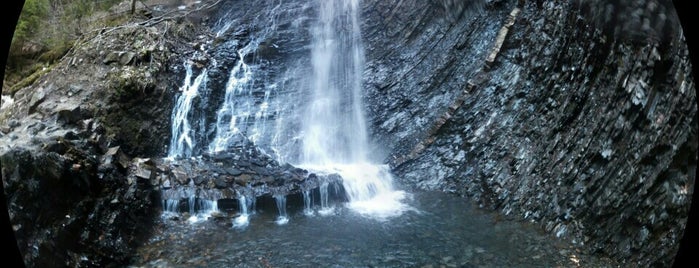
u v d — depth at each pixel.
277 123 9.88
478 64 9.11
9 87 9.88
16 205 5.29
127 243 6.44
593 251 6.10
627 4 6.33
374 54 10.91
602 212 6.21
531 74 8.06
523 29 8.61
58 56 10.22
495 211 7.43
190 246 6.60
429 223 7.27
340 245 6.64
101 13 11.38
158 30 10.49
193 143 9.02
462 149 8.46
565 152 7.00
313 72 10.91
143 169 7.49
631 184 5.98
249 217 7.40
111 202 6.63
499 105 8.35
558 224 6.62
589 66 7.02
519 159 7.61
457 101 8.85
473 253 6.39
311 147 9.63
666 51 5.84
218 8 12.10
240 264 6.17
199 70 9.97
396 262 6.21
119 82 8.64
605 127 6.53
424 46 10.31
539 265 6.04
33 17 10.68
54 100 8.36
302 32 11.59
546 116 7.56
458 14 9.96
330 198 8.01
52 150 6.27
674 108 5.64
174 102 9.18
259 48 11.02
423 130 9.18
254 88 10.37
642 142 5.96
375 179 8.53
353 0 11.77
